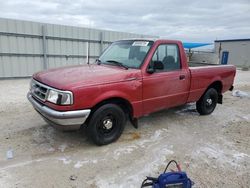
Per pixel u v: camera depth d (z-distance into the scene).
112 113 3.73
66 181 2.80
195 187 2.77
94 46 14.86
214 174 3.08
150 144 3.96
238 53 29.92
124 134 4.34
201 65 5.91
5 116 5.16
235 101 7.76
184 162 3.37
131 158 3.44
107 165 3.21
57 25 12.92
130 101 3.84
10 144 3.71
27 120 4.89
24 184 2.71
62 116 3.13
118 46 4.80
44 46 12.64
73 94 3.14
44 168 3.07
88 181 2.82
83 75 3.54
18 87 9.30
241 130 4.81
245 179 2.99
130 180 2.87
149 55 4.07
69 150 3.61
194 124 5.10
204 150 3.80
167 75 4.34
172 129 4.73
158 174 3.03
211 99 5.78
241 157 3.59
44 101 3.38
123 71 3.81
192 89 5.00
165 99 4.44
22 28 11.71
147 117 5.45
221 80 5.77
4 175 2.86
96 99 3.36
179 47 4.63
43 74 3.84
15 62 11.84
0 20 10.93
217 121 5.38
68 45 13.66
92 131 3.58
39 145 3.72
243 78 15.66
